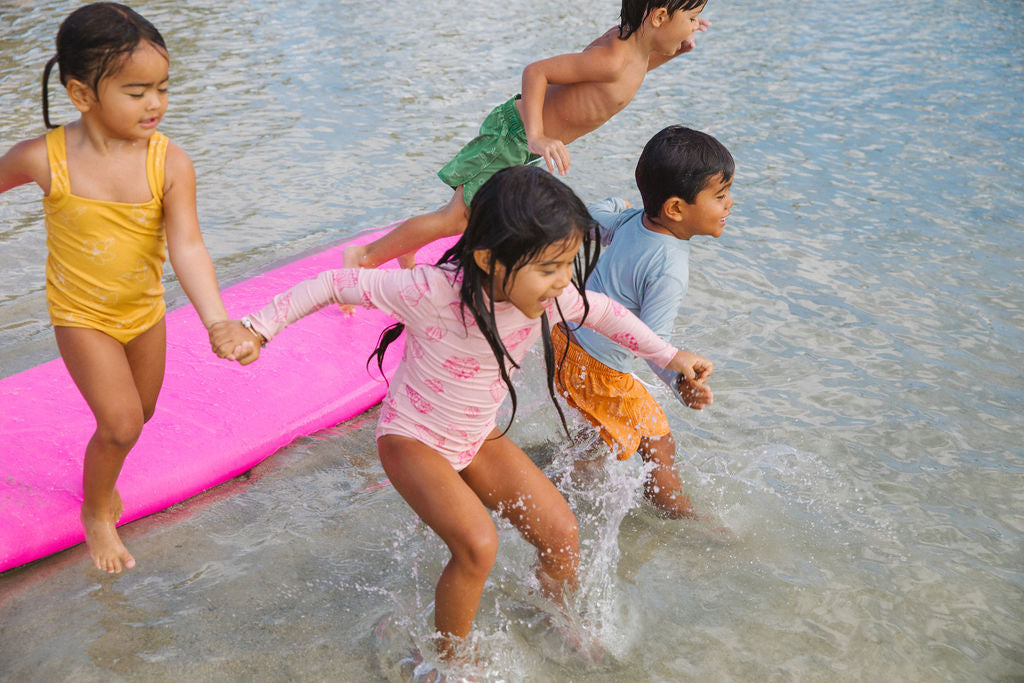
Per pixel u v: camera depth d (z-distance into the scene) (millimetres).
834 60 8438
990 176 5961
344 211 5344
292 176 5789
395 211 5363
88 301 2385
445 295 2295
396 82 7559
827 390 3766
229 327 2289
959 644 2590
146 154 2291
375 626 2562
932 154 6328
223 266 4613
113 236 2326
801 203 5559
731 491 3191
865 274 4703
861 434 3498
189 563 2768
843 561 2893
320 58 8102
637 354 2662
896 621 2662
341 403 3521
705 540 2971
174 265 2377
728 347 4047
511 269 2164
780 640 2586
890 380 3838
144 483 2969
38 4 9266
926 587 2791
